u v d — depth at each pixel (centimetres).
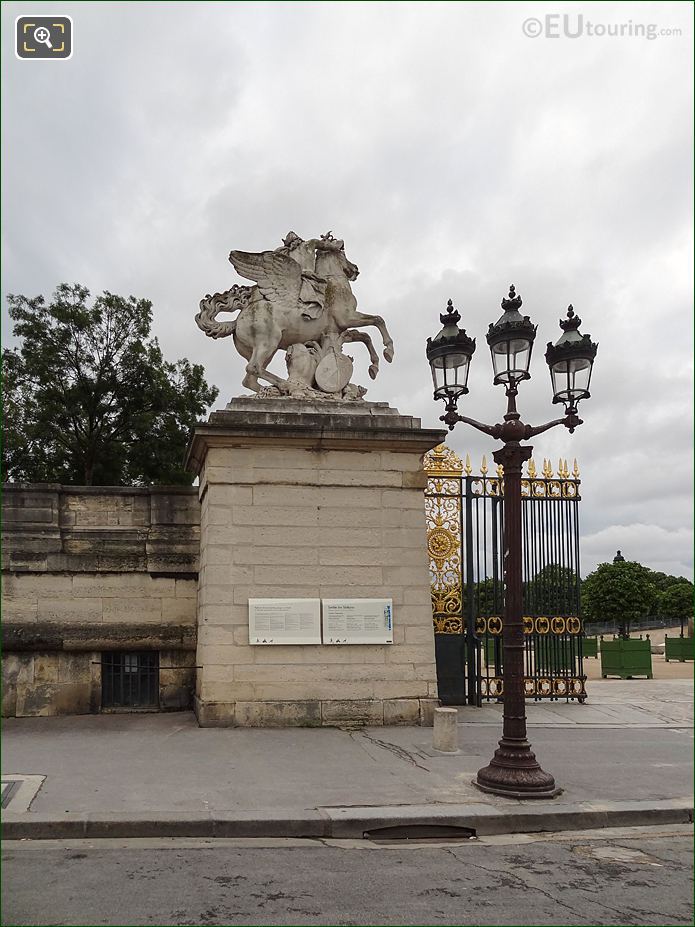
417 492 1321
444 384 953
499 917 555
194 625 1388
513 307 970
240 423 1262
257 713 1207
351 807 804
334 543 1275
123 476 2930
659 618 5519
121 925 522
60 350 2811
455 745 1077
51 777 891
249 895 587
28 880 609
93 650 1355
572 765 1030
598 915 566
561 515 1545
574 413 970
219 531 1245
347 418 1314
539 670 1548
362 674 1246
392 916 551
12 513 1359
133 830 736
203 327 1390
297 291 1407
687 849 739
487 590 1505
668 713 1469
